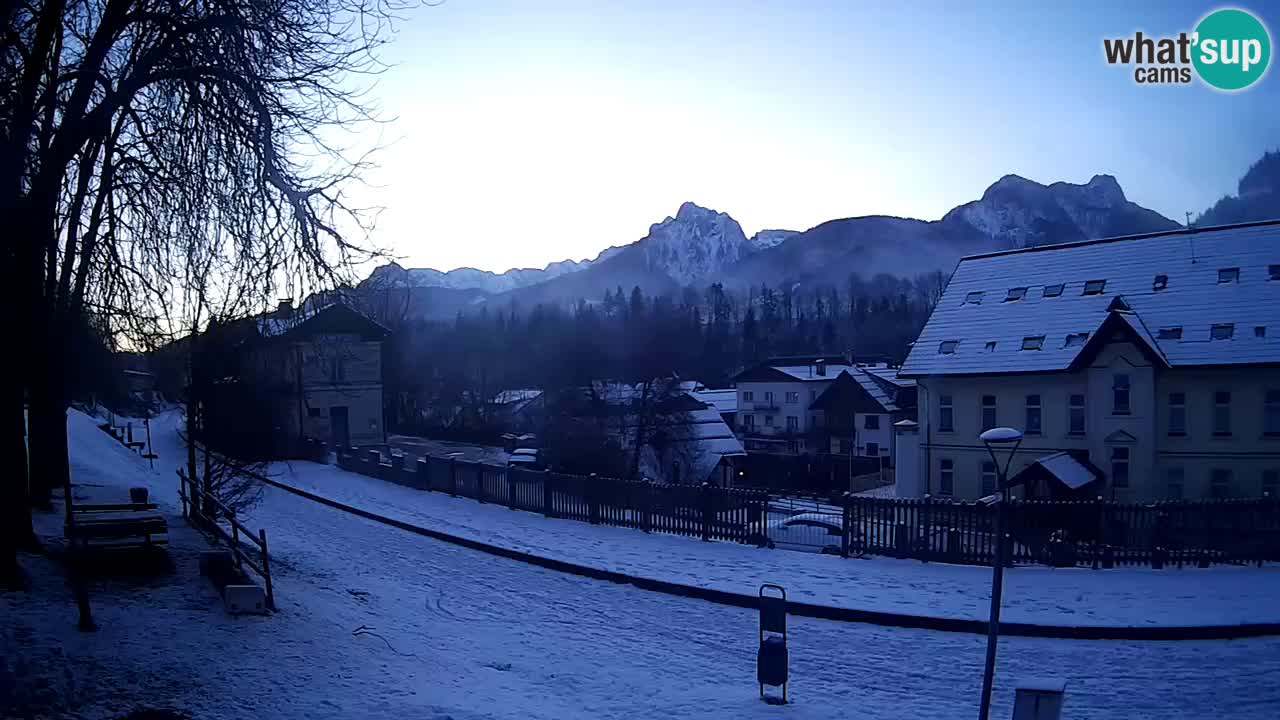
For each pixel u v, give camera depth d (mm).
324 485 34125
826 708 9992
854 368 66438
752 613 15109
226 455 20891
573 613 15109
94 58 12102
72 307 16141
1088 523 18016
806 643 13133
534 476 26641
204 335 17422
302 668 9844
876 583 16594
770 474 65125
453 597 16203
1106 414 32062
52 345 15828
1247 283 32656
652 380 53656
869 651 12688
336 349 17594
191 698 8422
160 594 12156
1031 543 18078
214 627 10914
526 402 73750
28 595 11062
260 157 12820
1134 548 17828
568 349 57719
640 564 18594
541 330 90688
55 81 11789
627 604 15750
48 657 8867
